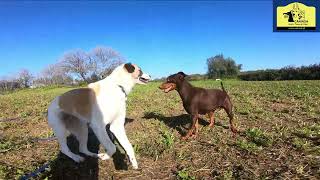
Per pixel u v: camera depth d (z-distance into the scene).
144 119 2.33
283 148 1.50
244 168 1.29
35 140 1.82
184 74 1.74
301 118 2.18
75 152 1.56
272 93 3.83
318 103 2.79
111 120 1.33
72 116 1.38
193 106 1.72
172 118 2.31
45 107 3.38
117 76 1.39
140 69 1.45
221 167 1.33
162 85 1.74
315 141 1.59
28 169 1.39
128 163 1.41
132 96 4.17
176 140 1.71
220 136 1.76
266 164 1.33
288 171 1.24
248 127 1.95
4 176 1.30
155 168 1.36
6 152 1.64
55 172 1.34
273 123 2.04
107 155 1.45
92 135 1.84
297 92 3.74
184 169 1.31
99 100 1.31
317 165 1.28
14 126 2.31
